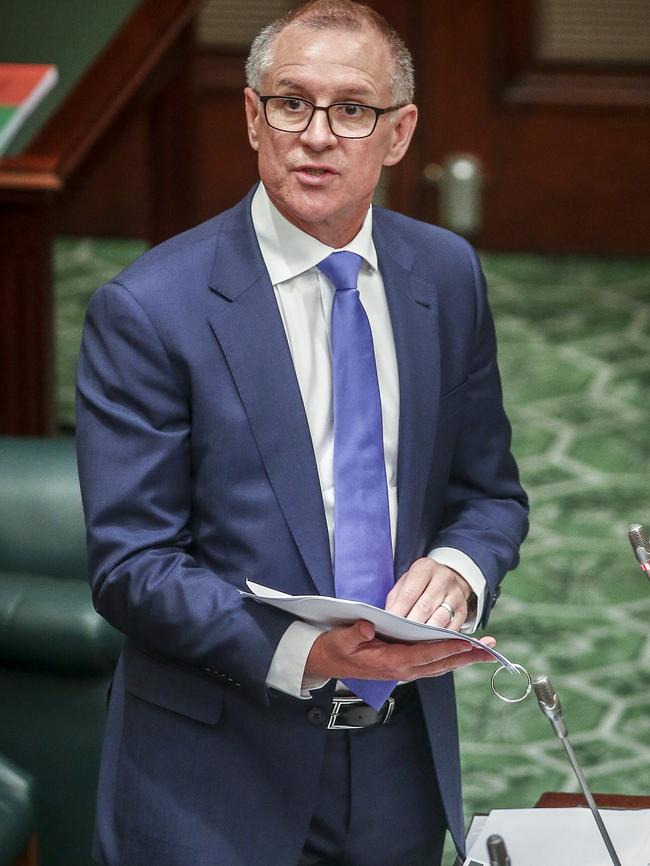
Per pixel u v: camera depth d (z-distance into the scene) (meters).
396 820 7.61
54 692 10.44
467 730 14.39
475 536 7.73
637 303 25.42
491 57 26.17
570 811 7.76
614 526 18.34
